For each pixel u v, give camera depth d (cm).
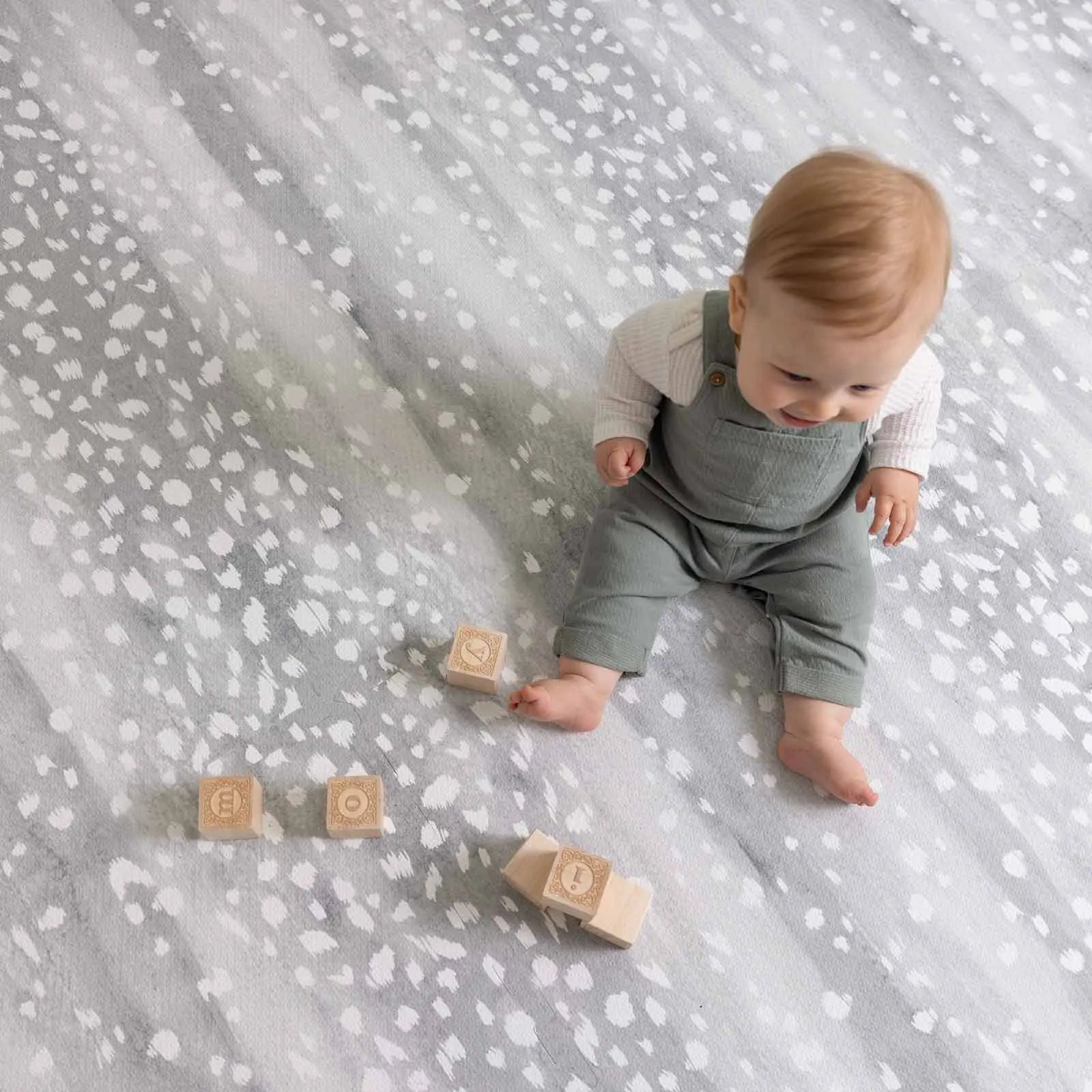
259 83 130
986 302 127
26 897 97
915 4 142
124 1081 92
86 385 115
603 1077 95
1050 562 117
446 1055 95
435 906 99
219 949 96
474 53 134
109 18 131
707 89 135
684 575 108
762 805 105
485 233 126
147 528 110
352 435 116
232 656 106
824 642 105
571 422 119
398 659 107
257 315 119
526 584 111
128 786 101
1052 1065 98
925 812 106
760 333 81
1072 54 142
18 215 121
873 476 100
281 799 101
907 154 134
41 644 105
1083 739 110
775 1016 98
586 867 96
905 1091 96
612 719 107
